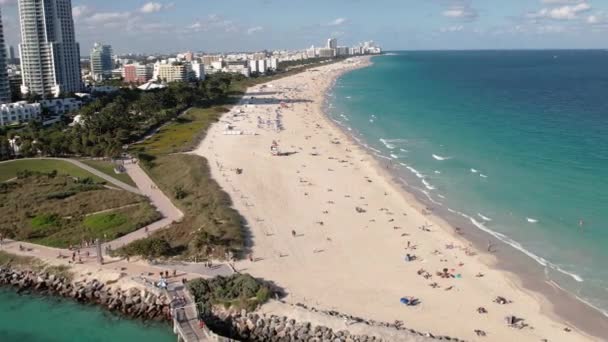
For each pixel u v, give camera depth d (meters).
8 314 86.62
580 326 78.62
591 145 181.38
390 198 136.00
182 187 142.00
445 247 105.94
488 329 77.12
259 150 188.88
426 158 174.25
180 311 81.19
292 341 76.19
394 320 78.94
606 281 91.50
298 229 114.75
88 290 91.12
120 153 179.25
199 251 100.44
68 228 115.06
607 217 118.00
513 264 98.19
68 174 158.25
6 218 120.94
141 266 95.69
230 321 80.06
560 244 105.94
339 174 157.88
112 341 78.75
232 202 131.38
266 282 89.56
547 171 153.62
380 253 103.00
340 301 84.12
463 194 137.50
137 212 122.94
